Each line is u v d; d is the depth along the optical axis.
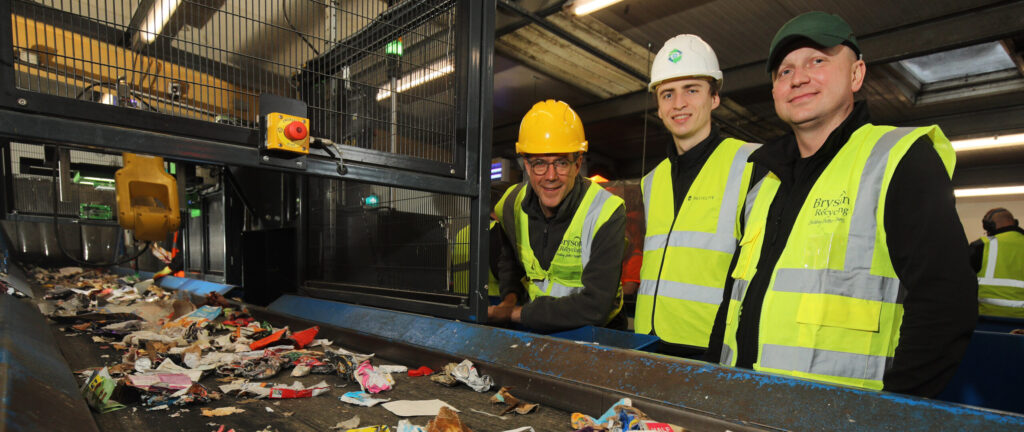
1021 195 10.95
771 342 1.11
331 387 1.26
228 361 1.42
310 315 2.17
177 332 1.87
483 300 1.84
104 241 5.82
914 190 0.94
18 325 1.21
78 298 3.00
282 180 3.19
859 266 1.02
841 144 1.11
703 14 5.92
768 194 1.28
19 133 1.14
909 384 0.90
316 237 2.96
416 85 1.86
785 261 1.13
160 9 1.43
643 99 8.27
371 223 2.54
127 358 1.42
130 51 1.54
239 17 1.59
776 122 9.51
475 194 1.87
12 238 5.21
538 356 1.25
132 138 1.28
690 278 1.61
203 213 4.43
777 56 1.16
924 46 5.58
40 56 1.24
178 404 1.08
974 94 7.66
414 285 2.23
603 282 1.64
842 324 1.02
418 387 1.26
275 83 1.76
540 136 1.71
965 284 0.87
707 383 0.97
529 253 1.94
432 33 1.90
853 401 0.81
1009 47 6.08
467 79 1.88
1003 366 1.75
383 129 1.84
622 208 1.74
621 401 0.98
